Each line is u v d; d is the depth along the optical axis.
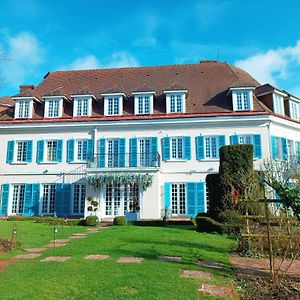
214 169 25.75
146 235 14.48
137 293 6.48
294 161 22.98
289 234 10.25
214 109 26.95
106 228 18.03
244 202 12.20
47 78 33.03
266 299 6.62
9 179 27.48
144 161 26.41
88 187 24.89
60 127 27.58
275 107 27.39
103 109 28.05
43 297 6.32
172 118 26.47
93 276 7.64
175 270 8.27
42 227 18.55
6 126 27.75
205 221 16.31
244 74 32.81
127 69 33.06
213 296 6.48
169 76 31.44
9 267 8.80
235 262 9.97
